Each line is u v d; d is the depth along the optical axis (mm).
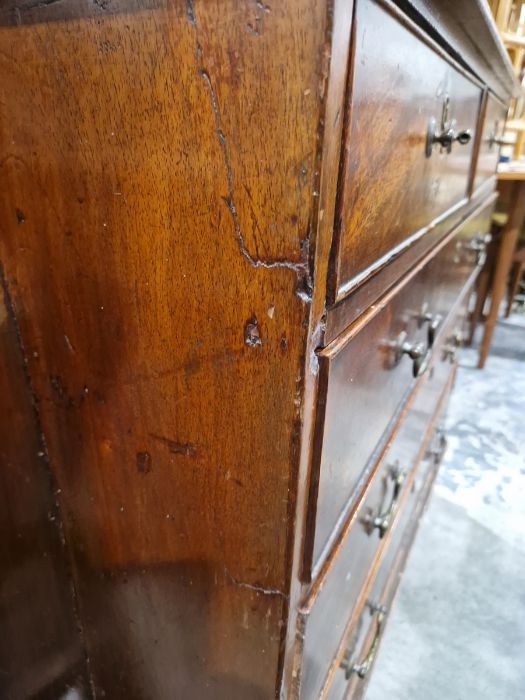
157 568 480
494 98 902
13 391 482
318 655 492
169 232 348
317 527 402
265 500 379
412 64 405
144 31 307
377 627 816
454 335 1115
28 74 363
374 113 343
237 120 297
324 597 466
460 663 961
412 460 844
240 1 273
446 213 678
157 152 332
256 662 439
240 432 372
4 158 404
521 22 1730
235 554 415
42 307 442
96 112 345
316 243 302
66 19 332
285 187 296
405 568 1090
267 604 412
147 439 428
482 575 1158
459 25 500
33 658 586
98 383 438
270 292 323
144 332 391
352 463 466
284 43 270
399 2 354
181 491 427
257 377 349
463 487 1443
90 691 640
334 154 297
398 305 515
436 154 547
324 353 344
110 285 392
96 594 558
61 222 396
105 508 495
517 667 957
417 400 787
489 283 2439
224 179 314
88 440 474
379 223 404
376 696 896
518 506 1376
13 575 533
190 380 381
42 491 532
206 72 297
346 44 280
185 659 501
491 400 1930
